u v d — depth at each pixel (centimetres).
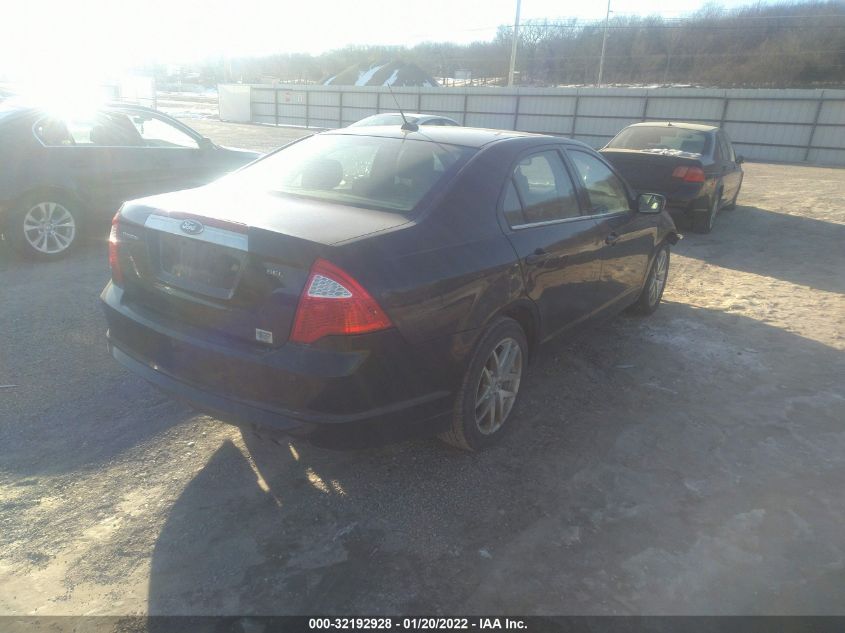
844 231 997
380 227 275
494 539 271
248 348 258
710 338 515
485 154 339
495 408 336
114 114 683
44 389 380
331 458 325
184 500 288
